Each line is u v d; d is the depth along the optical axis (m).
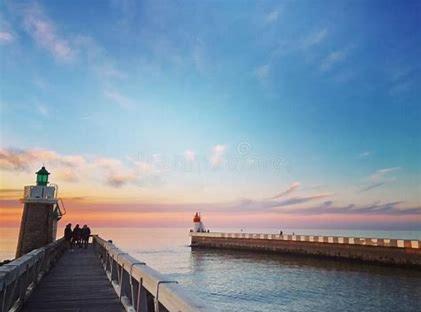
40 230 24.53
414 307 26.64
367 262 49.56
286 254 64.62
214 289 34.84
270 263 58.16
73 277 11.20
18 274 5.84
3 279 4.64
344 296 30.91
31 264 7.81
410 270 43.97
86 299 7.87
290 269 50.28
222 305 27.48
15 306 6.45
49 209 25.02
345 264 51.91
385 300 29.17
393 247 46.50
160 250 90.06
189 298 2.84
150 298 4.60
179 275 45.88
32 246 24.17
